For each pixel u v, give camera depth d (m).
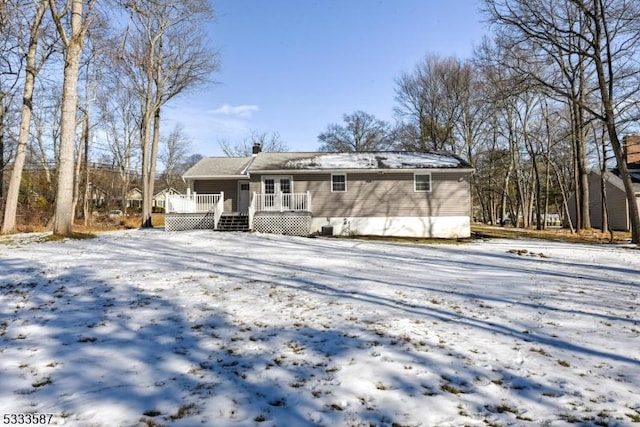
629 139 28.91
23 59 17.81
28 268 8.06
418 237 19.48
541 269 10.35
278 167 20.12
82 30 13.13
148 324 5.08
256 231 17.78
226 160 23.95
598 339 4.79
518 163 34.50
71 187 13.70
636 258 12.84
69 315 5.39
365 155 22.81
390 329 5.01
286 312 5.71
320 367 3.85
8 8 15.30
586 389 3.47
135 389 3.32
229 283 7.47
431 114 38.09
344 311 5.81
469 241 18.22
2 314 5.43
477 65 31.70
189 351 4.21
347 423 2.87
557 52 20.14
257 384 3.47
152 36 22.61
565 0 19.03
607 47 17.89
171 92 23.77
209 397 3.21
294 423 2.86
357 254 12.38
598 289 7.75
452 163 20.39
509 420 2.94
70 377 3.54
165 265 9.00
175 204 18.67
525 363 4.03
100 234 15.43
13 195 15.92
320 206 20.08
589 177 34.56
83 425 2.76
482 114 34.53
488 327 5.19
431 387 3.46
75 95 13.48
